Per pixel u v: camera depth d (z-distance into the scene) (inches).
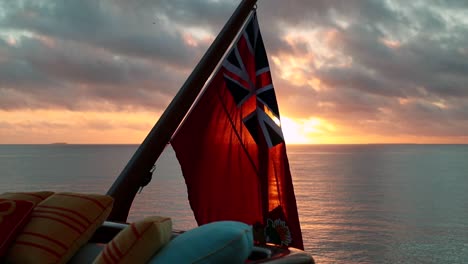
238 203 132.1
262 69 135.4
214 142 132.1
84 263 92.2
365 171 6889.8
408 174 6422.2
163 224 73.9
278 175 130.6
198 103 131.0
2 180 4544.8
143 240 71.4
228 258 67.9
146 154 122.4
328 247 2277.3
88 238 96.7
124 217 121.6
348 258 2089.1
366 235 2527.1
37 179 4724.4
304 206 3496.6
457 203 3772.1
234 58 134.7
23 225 96.4
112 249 73.1
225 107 133.4
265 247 76.8
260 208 131.3
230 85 134.0
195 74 127.4
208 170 131.3
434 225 2864.2
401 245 2338.8
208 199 130.9
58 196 101.3
